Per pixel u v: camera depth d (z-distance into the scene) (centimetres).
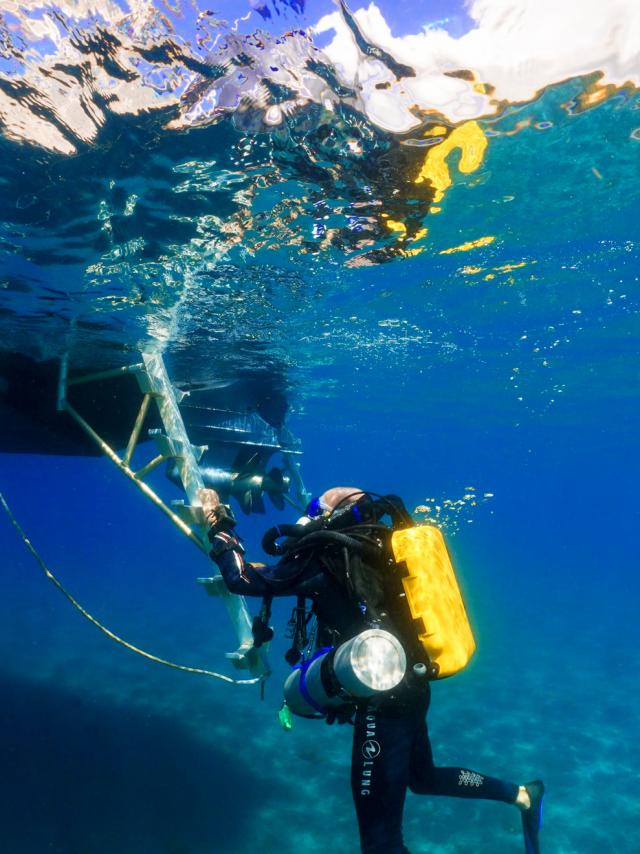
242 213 554
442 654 273
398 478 11294
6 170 434
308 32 332
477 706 1173
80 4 303
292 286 815
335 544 297
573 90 406
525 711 1150
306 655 320
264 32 330
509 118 438
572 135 471
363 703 290
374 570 294
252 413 1116
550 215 647
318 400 2420
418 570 287
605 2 323
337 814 757
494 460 6769
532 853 394
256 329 1027
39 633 1650
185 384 1048
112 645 1555
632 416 2889
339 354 1405
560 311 1122
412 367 1698
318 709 304
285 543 312
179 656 1509
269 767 879
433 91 397
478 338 1330
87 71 347
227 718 1055
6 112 373
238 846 676
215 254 650
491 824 746
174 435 626
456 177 531
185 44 334
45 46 327
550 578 4144
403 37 346
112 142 414
